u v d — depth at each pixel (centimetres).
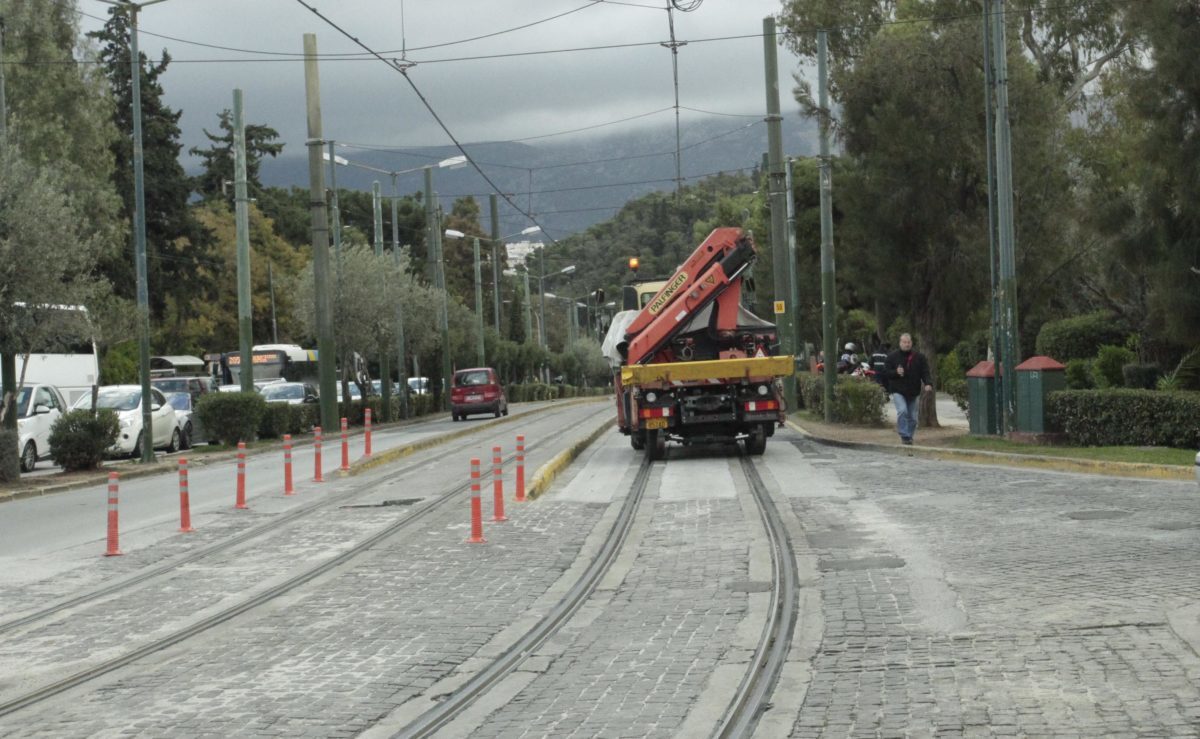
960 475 2022
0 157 2611
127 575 1410
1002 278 2489
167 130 7219
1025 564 1195
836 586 1152
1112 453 2045
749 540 1453
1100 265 2992
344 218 11281
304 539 1639
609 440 3384
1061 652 860
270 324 9069
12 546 1700
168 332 7962
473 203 12675
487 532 1625
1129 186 3222
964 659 860
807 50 4775
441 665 934
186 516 1772
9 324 2545
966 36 2797
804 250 5734
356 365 5662
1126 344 3938
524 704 817
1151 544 1259
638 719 766
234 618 1151
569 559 1393
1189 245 2472
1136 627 917
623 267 11269
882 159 2825
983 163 2802
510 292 13338
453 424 5031
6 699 885
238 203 3966
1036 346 4403
